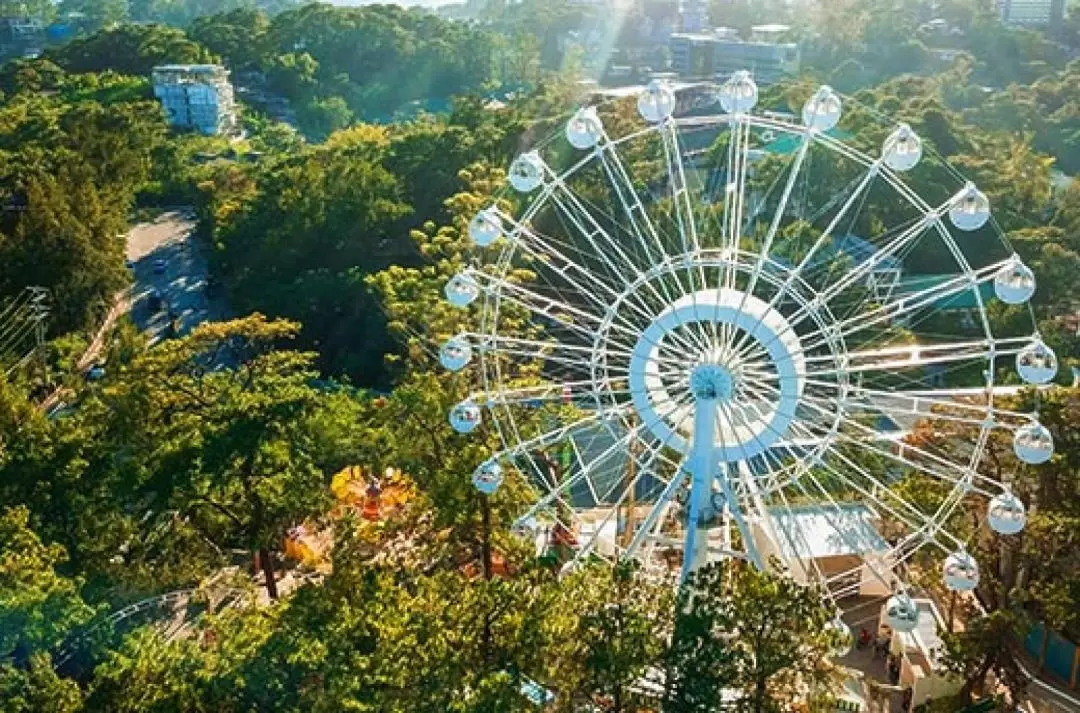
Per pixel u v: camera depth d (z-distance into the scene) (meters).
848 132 122.62
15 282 102.38
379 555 56.72
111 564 56.06
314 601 43.28
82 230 106.31
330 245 110.00
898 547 49.25
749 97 49.94
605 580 42.09
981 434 47.84
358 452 66.25
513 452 51.34
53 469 56.47
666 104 50.91
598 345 50.19
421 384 63.47
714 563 45.84
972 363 87.44
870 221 104.62
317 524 63.22
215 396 63.84
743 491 55.25
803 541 55.31
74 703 39.09
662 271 48.66
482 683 37.69
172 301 116.81
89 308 104.81
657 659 39.62
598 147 52.34
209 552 60.19
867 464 64.38
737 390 47.44
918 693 50.69
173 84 195.00
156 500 59.84
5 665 41.06
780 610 40.06
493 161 115.81
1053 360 45.94
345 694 36.78
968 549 53.38
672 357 48.81
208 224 132.38
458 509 54.34
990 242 104.12
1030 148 138.62
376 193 113.00
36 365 92.06
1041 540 51.31
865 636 56.50
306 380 72.06
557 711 40.25
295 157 138.75
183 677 39.53
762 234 95.94
